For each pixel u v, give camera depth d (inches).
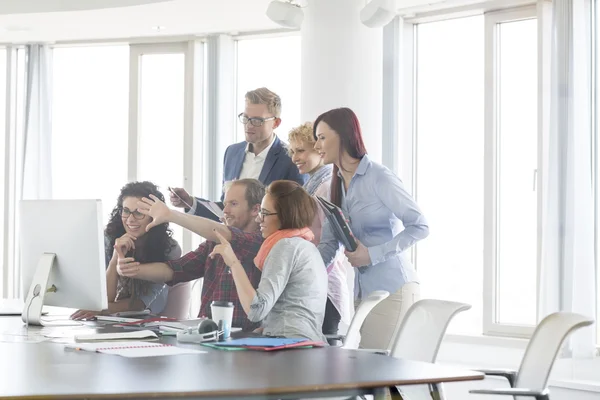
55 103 289.7
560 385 194.7
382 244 168.9
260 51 269.0
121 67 283.7
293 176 193.5
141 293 176.1
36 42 283.7
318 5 215.9
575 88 200.1
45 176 284.5
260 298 130.9
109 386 83.0
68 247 143.4
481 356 222.2
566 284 198.2
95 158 285.9
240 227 181.9
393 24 238.1
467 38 236.4
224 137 266.1
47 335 132.1
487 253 228.5
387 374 92.0
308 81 218.1
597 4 204.1
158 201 176.7
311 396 84.5
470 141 235.8
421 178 244.1
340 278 177.5
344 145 171.9
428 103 243.3
